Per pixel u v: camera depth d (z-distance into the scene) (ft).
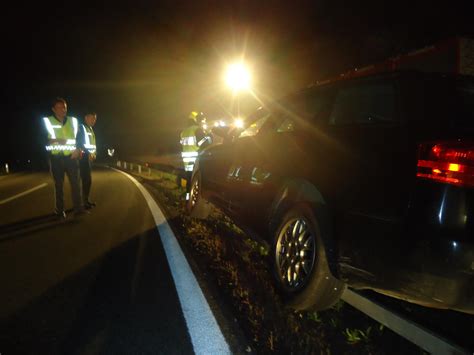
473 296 7.59
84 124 29.63
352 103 11.64
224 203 18.06
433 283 7.77
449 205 7.63
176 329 10.83
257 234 14.39
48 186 50.75
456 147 7.72
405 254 8.15
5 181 67.00
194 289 13.55
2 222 25.38
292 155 12.46
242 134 17.19
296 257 11.69
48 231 22.35
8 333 10.66
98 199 34.99
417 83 9.94
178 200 33.09
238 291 13.25
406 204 8.29
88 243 19.61
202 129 28.63
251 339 10.37
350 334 10.41
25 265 16.25
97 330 10.77
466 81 10.62
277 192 12.90
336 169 10.41
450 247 7.48
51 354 9.65
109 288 13.67
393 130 9.42
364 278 9.41
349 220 9.64
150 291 13.39
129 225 23.67
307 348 9.82
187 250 18.13
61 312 11.86
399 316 9.30
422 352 9.58
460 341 8.29
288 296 11.61
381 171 9.04
